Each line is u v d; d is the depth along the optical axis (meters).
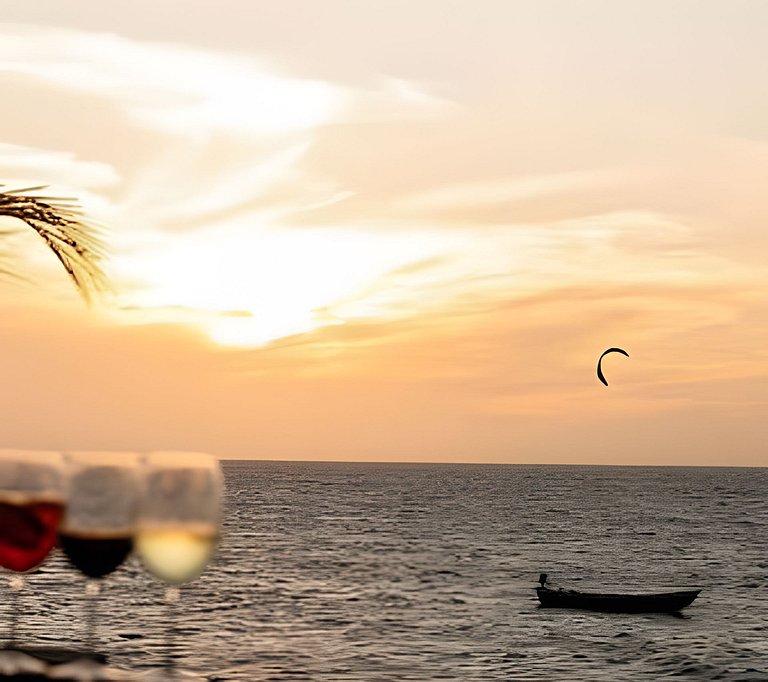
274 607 53.59
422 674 36.78
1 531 2.72
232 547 92.19
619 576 74.38
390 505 190.00
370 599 58.06
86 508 2.69
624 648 43.28
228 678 34.28
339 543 99.38
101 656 2.85
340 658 39.66
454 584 66.44
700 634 47.09
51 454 2.76
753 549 99.81
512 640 44.81
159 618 46.88
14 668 2.61
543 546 100.50
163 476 2.71
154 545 2.68
